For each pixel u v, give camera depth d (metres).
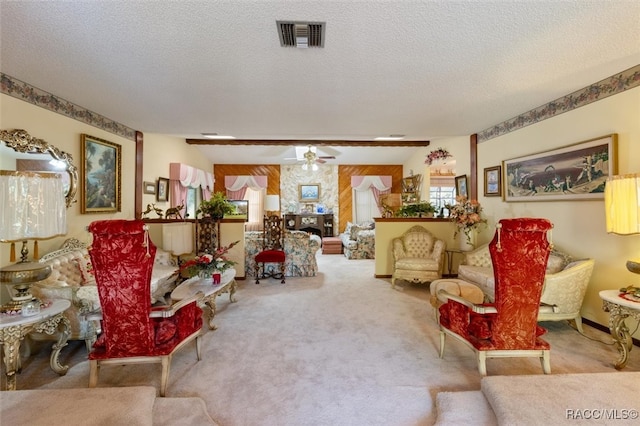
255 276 5.29
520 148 3.98
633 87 2.62
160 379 2.24
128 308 1.98
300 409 1.92
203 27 1.91
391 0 1.64
